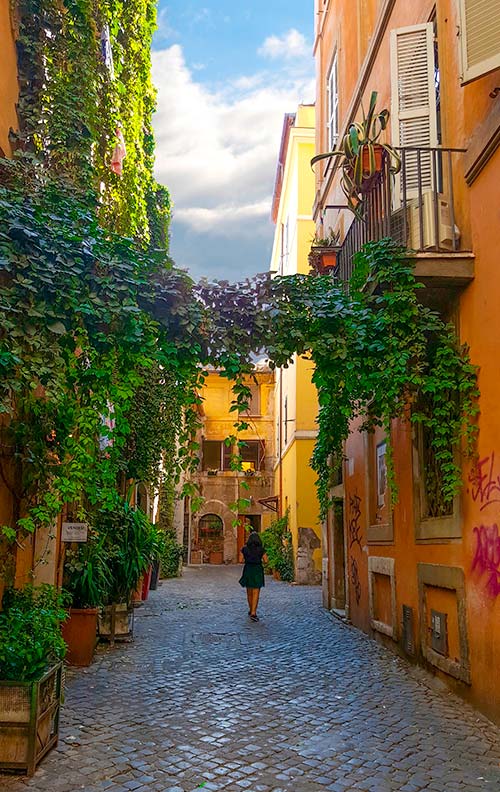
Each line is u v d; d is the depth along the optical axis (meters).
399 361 6.25
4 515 6.15
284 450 26.84
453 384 6.33
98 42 8.88
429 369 6.86
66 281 5.33
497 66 5.57
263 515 35.53
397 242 6.77
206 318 6.03
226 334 6.12
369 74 10.42
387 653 8.98
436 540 7.23
